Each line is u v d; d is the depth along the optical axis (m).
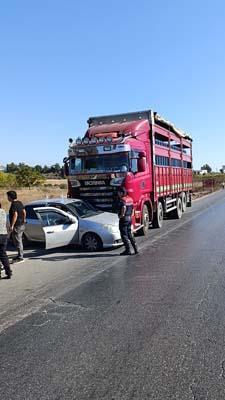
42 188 76.94
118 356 5.19
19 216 11.83
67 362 5.09
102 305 7.34
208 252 12.11
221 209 27.25
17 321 6.70
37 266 11.16
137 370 4.79
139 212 15.51
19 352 5.45
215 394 4.21
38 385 4.54
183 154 24.41
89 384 4.52
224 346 5.37
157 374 4.68
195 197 43.47
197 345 5.43
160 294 7.87
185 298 7.55
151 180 17.06
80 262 11.47
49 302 7.68
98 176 14.87
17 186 81.88
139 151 15.66
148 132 16.89
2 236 9.79
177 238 15.13
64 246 14.18
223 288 8.14
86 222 13.24
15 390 4.45
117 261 11.34
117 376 4.67
